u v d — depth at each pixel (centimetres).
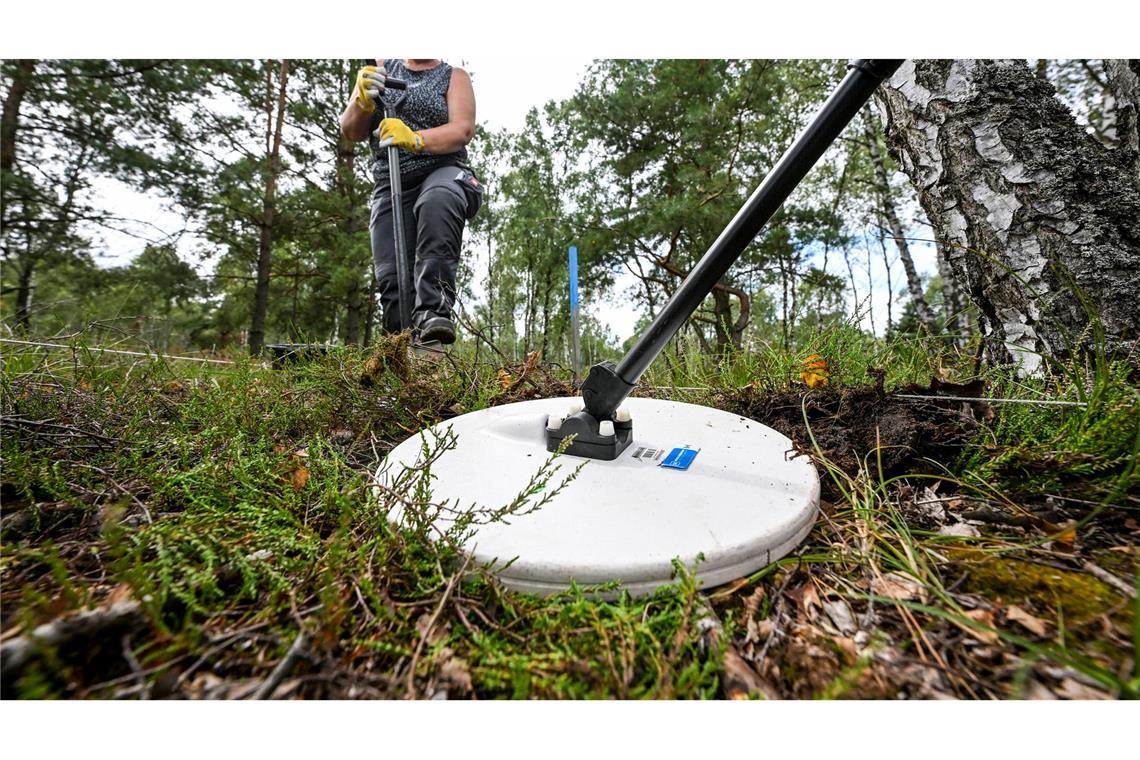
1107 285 142
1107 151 158
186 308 1072
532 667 62
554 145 1142
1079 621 69
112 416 147
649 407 152
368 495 97
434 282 260
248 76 892
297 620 65
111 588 75
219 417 148
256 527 87
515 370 230
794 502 95
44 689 50
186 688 60
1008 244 159
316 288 1183
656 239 861
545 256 973
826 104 77
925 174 181
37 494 109
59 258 740
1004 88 163
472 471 112
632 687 63
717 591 82
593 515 92
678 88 853
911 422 123
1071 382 128
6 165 696
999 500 103
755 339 294
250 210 978
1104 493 97
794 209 840
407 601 76
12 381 153
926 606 73
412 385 185
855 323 202
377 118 303
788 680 64
